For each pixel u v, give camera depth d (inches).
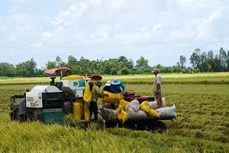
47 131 564.7
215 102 1106.7
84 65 5064.0
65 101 695.1
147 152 418.0
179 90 1732.3
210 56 6742.1
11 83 3110.2
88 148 445.1
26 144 503.8
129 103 669.9
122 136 561.3
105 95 687.7
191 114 871.1
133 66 5925.2
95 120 676.1
